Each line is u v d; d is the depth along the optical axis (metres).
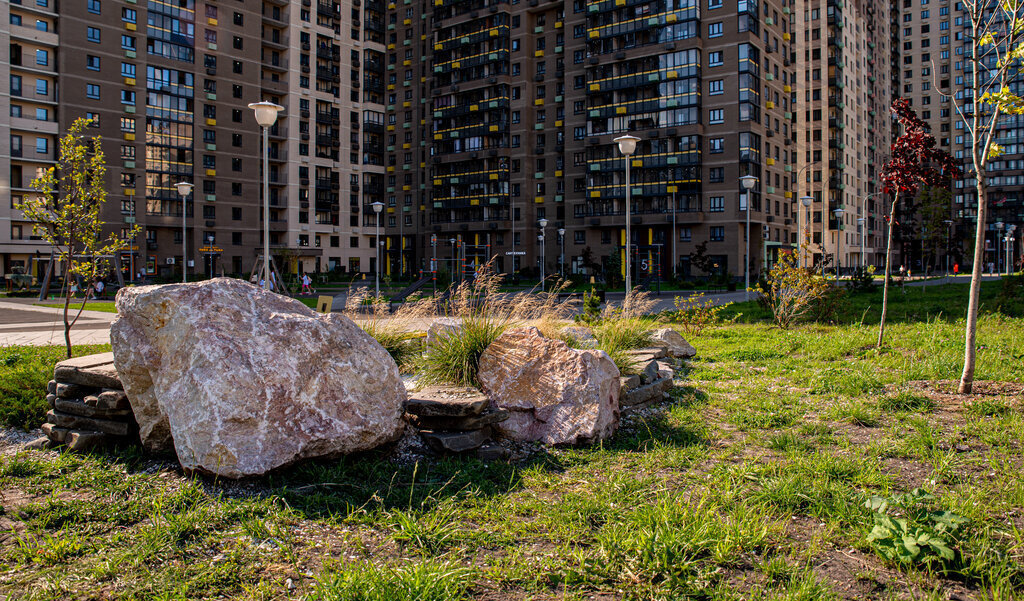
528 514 4.24
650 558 3.50
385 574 3.26
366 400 5.16
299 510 4.23
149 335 5.02
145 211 62.50
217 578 3.35
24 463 5.10
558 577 3.36
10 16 55.16
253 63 69.75
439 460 5.33
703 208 59.78
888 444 5.52
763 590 3.20
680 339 11.28
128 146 61.38
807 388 8.17
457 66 76.12
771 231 61.88
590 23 65.69
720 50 58.47
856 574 3.36
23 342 14.14
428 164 79.62
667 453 5.49
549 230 71.75
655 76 61.50
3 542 3.81
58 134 57.84
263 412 4.62
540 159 72.75
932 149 10.01
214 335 4.73
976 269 7.28
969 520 3.72
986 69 7.33
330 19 78.06
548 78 71.94
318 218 77.25
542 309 9.42
